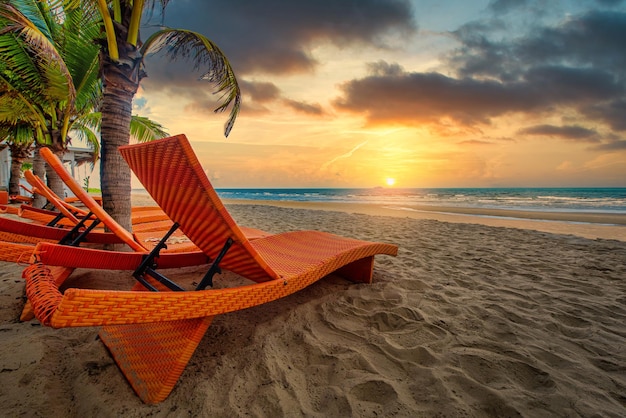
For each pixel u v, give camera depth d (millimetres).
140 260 2066
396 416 1311
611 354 1821
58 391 1355
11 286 2488
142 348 1504
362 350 1803
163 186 1609
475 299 2656
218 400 1364
